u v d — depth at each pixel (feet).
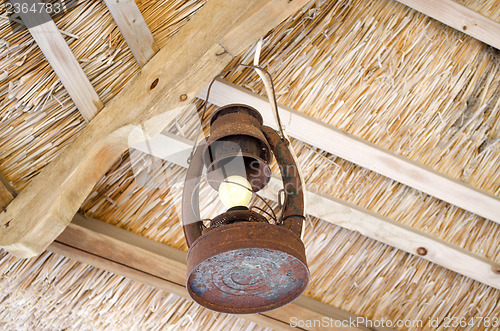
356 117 8.09
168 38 6.66
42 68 6.76
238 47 5.98
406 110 8.15
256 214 4.62
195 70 6.08
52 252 7.61
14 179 7.00
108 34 6.73
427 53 7.99
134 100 6.32
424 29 7.88
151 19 6.66
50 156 7.08
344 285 8.76
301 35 7.66
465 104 8.19
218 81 7.46
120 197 7.79
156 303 8.07
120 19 6.42
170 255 7.91
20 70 6.72
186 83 6.15
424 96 8.13
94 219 7.82
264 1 5.72
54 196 6.32
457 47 8.00
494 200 8.29
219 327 8.30
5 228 6.28
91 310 7.88
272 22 5.82
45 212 6.25
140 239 7.95
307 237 8.55
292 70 7.79
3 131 6.91
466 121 8.26
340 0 7.59
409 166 8.13
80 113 6.97
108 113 6.48
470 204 8.33
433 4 7.54
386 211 8.55
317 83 7.89
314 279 8.70
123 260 7.56
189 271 4.27
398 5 7.76
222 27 5.93
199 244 4.29
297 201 4.76
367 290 8.82
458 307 9.00
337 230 8.56
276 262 4.40
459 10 7.55
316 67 7.82
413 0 7.55
